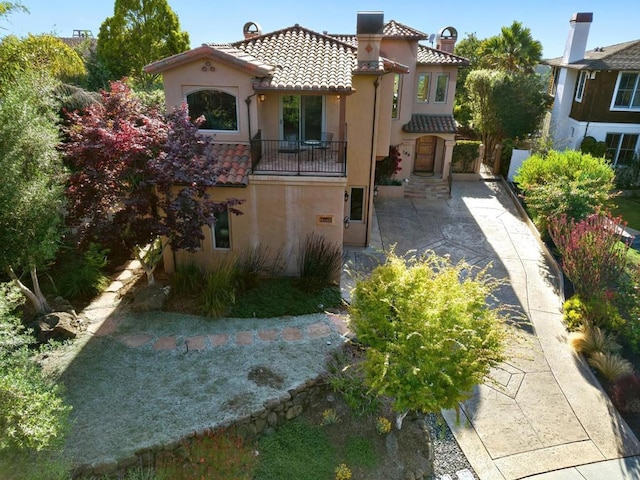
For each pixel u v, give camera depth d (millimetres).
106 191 11469
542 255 18500
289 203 14539
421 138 28062
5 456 7086
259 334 12141
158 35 35438
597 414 10641
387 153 19219
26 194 10039
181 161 11664
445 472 9164
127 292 13992
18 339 8289
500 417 10523
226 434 9055
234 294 13453
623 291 13867
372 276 10047
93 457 8148
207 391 9969
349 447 9430
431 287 9133
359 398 10352
